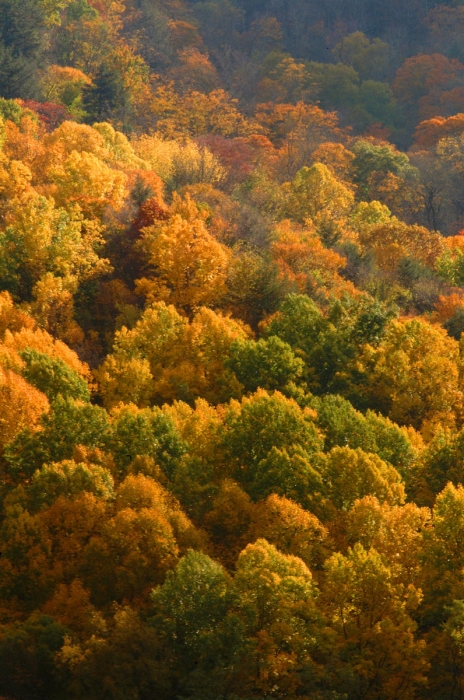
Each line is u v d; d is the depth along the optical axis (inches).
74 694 3641.7
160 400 6697.8
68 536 4330.7
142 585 4163.4
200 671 3651.6
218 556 4559.5
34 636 3740.2
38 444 4975.4
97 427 5128.0
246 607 3892.7
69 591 4089.6
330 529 4771.2
